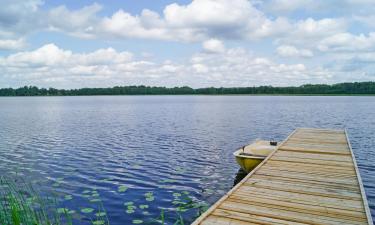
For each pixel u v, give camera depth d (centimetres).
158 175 1009
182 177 985
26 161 1218
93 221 626
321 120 2841
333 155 778
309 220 371
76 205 718
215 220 371
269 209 407
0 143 1659
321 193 474
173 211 693
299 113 3744
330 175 582
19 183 896
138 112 4222
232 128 2283
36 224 387
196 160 1235
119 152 1402
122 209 700
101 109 5038
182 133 2030
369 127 2273
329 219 374
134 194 811
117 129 2275
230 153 1373
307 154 794
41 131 2178
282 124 2533
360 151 1380
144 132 2091
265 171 616
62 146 1562
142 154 1355
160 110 4675
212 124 2577
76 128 2353
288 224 360
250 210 403
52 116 3588
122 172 1045
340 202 434
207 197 792
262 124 2544
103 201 753
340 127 2291
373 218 671
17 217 350
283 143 963
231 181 942
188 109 4878
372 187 880
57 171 1056
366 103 6519
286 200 442
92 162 1202
